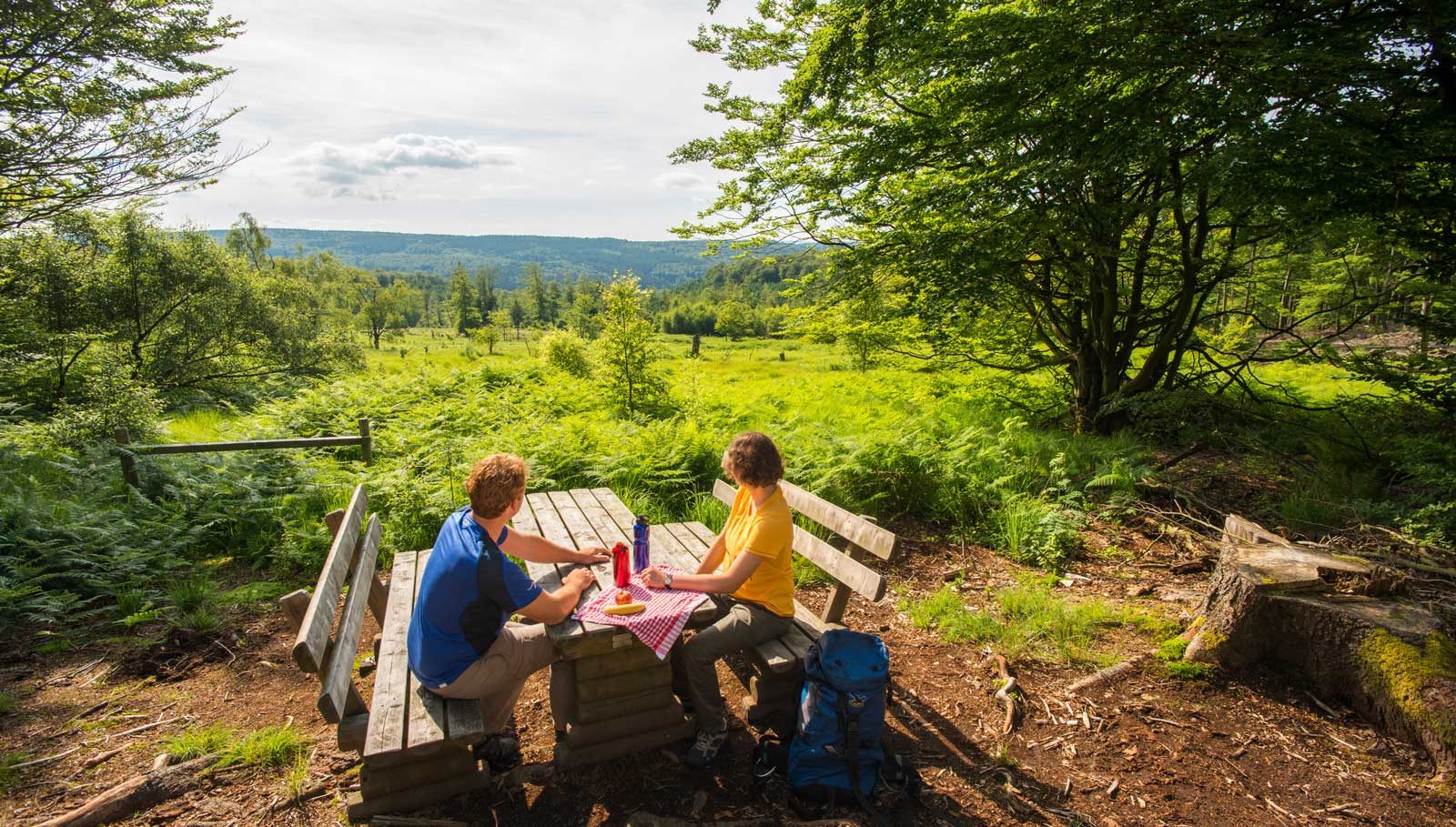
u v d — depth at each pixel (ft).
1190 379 35.55
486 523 9.18
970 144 26.99
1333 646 11.55
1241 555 13.02
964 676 12.54
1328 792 9.57
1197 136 24.91
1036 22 22.29
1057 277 36.04
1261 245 37.37
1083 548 19.15
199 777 9.59
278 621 14.67
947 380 44.52
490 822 8.86
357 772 9.81
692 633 11.17
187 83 43.27
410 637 9.17
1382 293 30.60
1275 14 21.04
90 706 11.46
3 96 37.04
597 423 30.86
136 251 56.65
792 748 9.25
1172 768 10.06
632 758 10.12
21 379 42.11
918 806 9.20
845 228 35.32
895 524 20.93
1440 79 20.84
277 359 66.64
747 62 31.48
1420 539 17.80
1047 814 9.10
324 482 20.83
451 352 201.67
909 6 23.63
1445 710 9.79
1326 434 29.19
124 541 17.29
